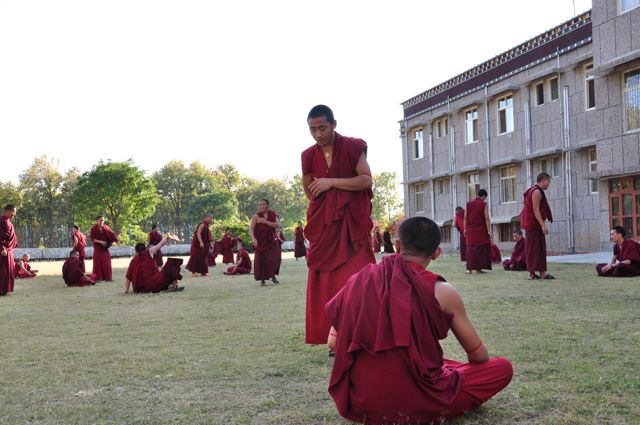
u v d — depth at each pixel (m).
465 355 4.13
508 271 12.43
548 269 11.90
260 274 11.15
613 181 16.39
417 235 2.50
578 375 3.36
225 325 5.89
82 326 6.10
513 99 22.91
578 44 19.25
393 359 2.37
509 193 23.53
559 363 3.66
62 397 3.32
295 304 7.68
